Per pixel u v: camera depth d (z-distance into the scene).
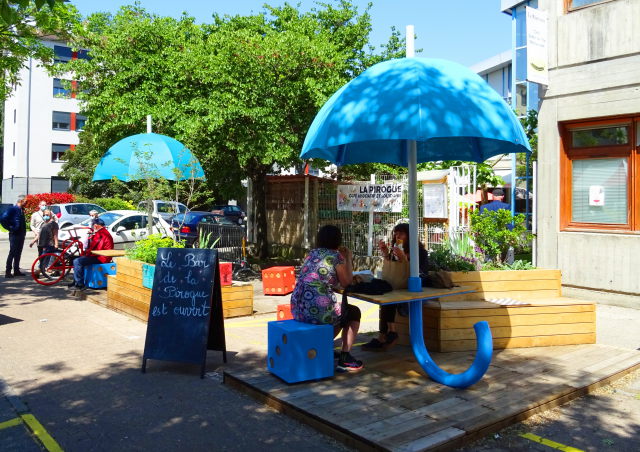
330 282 5.29
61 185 42.06
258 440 4.11
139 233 16.80
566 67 9.51
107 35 13.22
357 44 15.13
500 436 4.12
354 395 4.73
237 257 12.98
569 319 6.52
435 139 6.66
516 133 4.79
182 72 12.15
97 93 13.23
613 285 8.99
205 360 5.67
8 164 44.31
